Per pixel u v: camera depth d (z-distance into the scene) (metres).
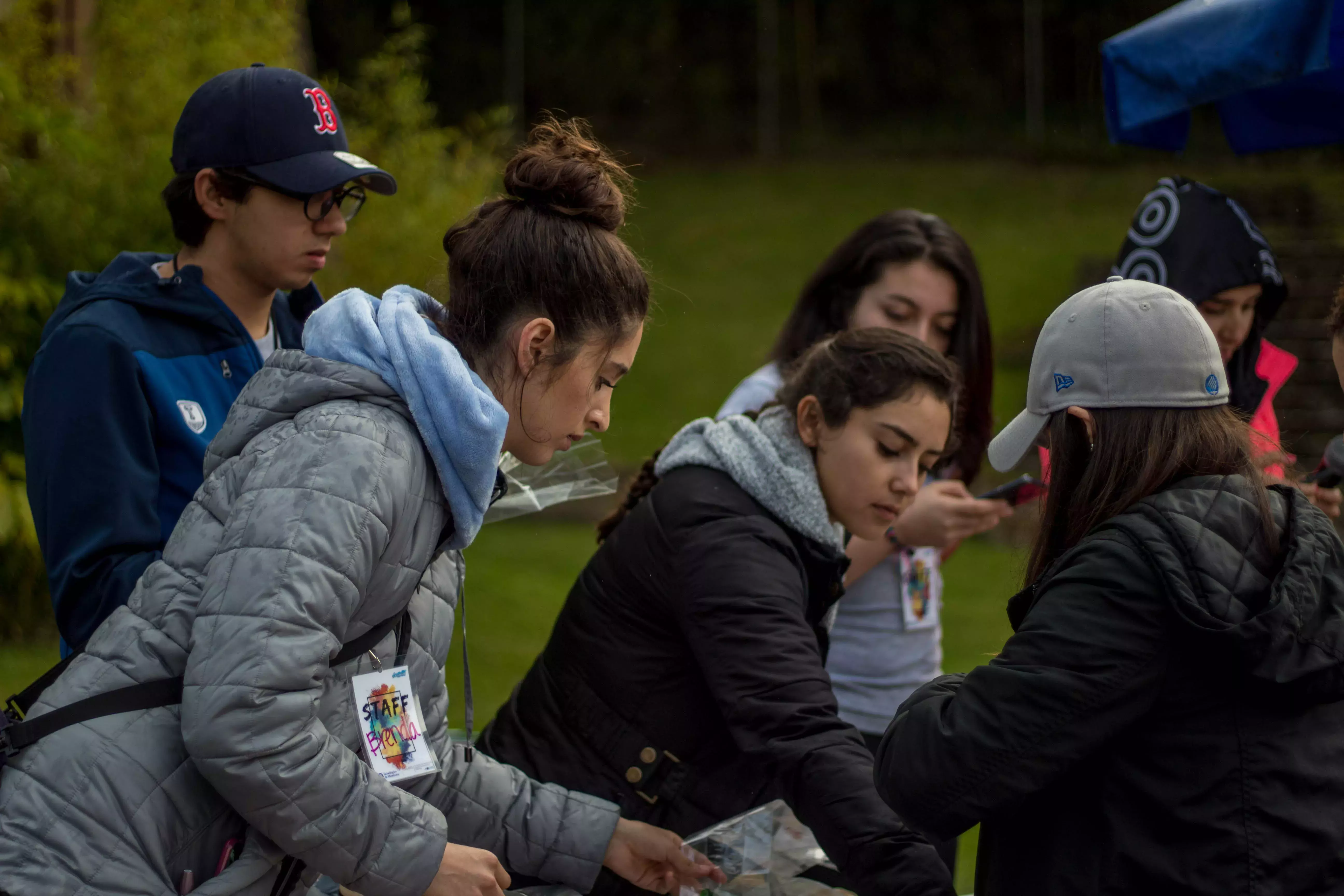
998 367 15.69
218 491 2.00
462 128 29.20
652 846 2.47
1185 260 3.50
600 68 30.20
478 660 7.28
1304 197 18.75
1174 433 2.02
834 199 24.44
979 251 20.53
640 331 2.18
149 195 7.73
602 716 2.64
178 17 8.94
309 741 1.85
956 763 1.91
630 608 2.62
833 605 2.72
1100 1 28.48
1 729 1.94
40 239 7.41
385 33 26.38
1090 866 1.91
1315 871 1.84
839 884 2.49
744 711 2.37
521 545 10.53
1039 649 1.91
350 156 3.08
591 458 2.94
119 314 2.90
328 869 1.92
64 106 7.95
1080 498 2.07
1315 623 1.86
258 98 2.98
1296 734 1.88
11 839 1.87
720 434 2.67
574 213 2.09
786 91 30.97
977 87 30.58
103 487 2.74
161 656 1.95
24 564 7.41
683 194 25.34
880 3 30.97
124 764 1.90
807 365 2.74
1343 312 2.72
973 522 3.35
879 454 2.61
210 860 1.96
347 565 1.87
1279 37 3.16
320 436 1.93
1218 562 1.88
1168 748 1.89
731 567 2.47
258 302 3.18
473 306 2.09
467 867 2.02
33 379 2.86
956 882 4.72
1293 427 13.38
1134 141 3.86
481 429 1.96
